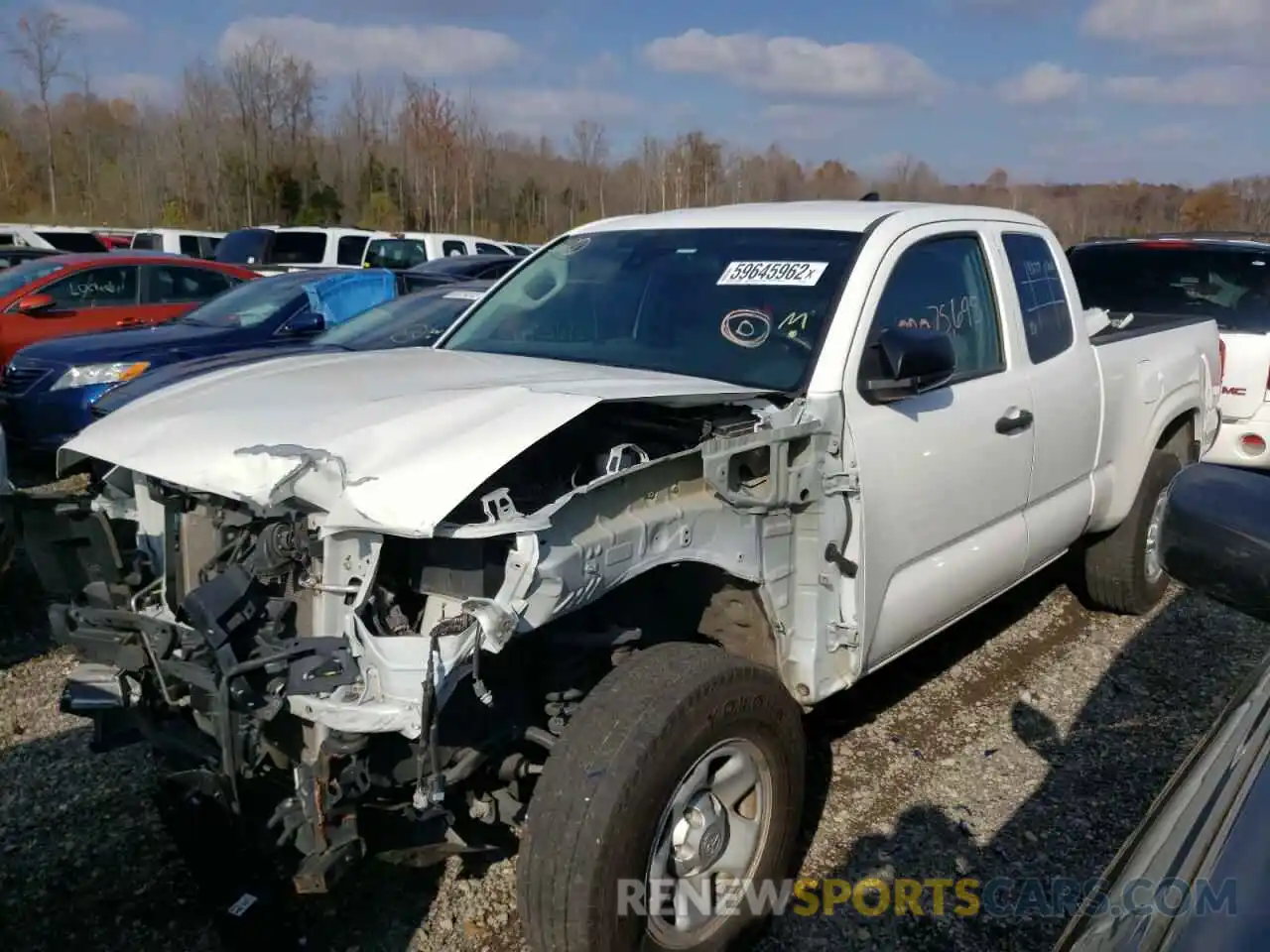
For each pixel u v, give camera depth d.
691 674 2.64
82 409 8.21
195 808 2.94
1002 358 4.11
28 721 4.33
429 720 2.27
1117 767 4.00
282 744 2.56
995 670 4.85
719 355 3.48
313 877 2.38
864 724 4.30
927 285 3.79
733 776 2.81
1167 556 2.03
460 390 2.92
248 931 2.95
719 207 4.42
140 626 2.74
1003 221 4.40
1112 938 1.40
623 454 2.85
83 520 2.97
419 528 2.33
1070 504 4.60
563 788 2.47
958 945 3.03
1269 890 1.28
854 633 3.30
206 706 2.65
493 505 2.49
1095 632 5.36
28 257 15.16
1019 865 3.39
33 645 5.13
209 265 11.93
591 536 2.55
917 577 3.61
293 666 2.42
